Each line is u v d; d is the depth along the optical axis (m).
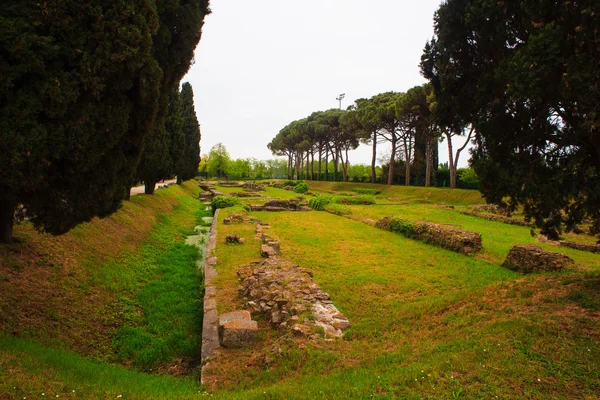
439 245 13.51
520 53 4.76
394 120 41.59
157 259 11.99
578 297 5.23
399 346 4.96
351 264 10.84
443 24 6.07
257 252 11.95
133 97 6.86
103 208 7.07
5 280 6.62
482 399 3.35
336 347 5.10
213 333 6.05
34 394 3.36
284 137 77.62
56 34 5.17
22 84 4.98
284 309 6.42
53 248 8.58
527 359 3.92
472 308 5.79
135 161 7.92
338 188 53.22
